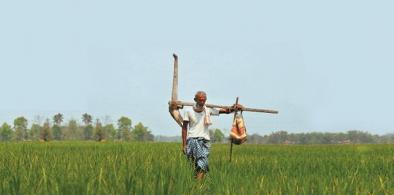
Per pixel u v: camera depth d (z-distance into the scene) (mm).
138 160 9992
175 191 6332
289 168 11148
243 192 6879
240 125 11227
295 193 6914
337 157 16609
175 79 10789
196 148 10562
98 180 6484
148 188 6223
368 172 10555
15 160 9922
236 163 12234
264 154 19891
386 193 7023
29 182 6664
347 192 6984
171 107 10773
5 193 6074
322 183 7344
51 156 12133
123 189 6199
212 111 10977
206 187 7582
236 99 11078
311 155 18828
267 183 7879
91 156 11938
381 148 27906
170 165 8289
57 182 6348
